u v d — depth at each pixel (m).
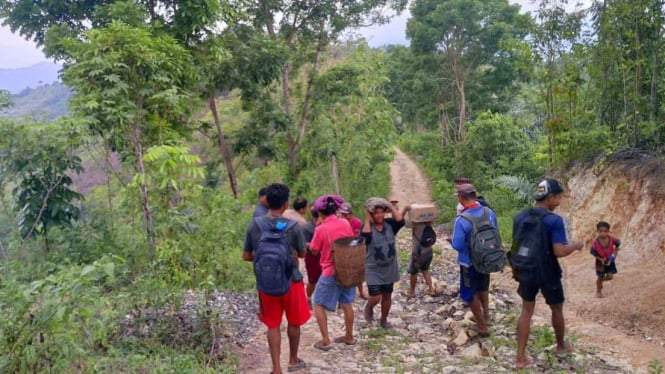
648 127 9.83
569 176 12.45
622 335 6.51
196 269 7.66
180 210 8.31
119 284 6.55
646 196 9.43
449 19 33.28
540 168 20.94
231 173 17.75
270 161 20.94
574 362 5.54
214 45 13.38
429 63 36.84
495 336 6.50
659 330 6.48
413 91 39.34
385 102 25.36
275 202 5.16
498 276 10.22
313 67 22.67
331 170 24.22
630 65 10.52
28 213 8.73
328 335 6.62
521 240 5.39
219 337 6.39
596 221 10.77
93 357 4.69
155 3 12.67
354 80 22.84
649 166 9.73
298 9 21.19
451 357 5.93
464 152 25.62
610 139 11.29
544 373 5.30
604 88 11.34
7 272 6.09
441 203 22.38
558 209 12.70
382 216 6.73
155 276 6.59
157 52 8.86
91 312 4.15
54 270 7.29
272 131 20.11
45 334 4.00
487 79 36.03
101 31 8.48
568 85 12.07
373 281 6.82
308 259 7.60
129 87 8.51
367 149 24.47
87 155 9.78
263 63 16.45
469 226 6.08
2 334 3.74
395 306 8.23
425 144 43.31
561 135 12.05
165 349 5.72
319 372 5.54
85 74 8.48
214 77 15.54
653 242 8.84
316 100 22.62
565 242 5.29
